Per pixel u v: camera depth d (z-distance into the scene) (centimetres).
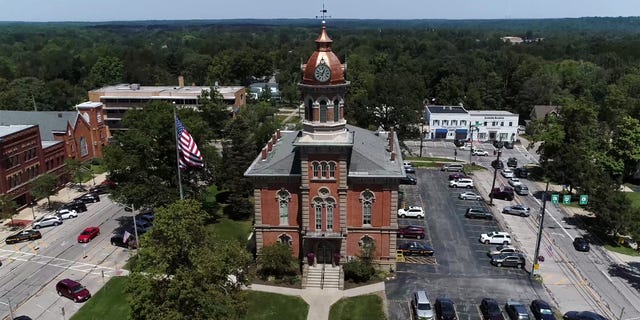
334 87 6291
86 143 12250
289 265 6681
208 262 4294
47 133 11275
